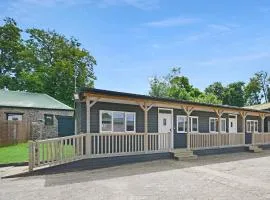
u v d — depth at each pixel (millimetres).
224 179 13344
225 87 79562
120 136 18000
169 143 20672
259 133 29875
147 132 19734
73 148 15695
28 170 14273
